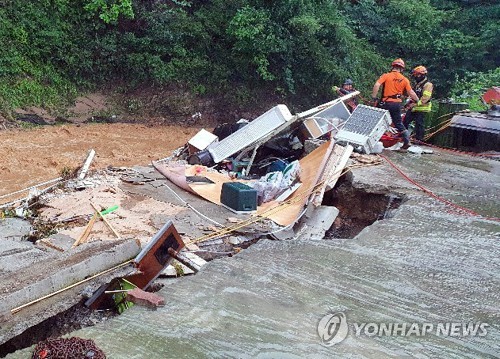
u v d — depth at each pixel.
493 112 11.20
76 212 6.50
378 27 25.09
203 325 4.10
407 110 11.61
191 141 9.77
